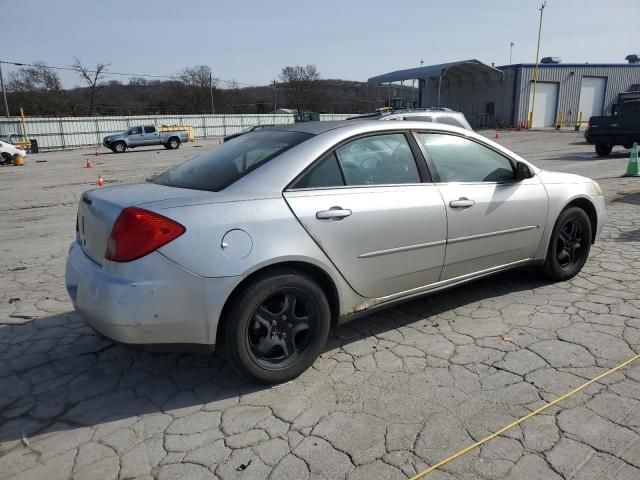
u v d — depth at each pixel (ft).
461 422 8.78
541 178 14.44
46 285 17.03
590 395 9.41
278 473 7.73
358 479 7.55
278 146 11.07
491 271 13.62
